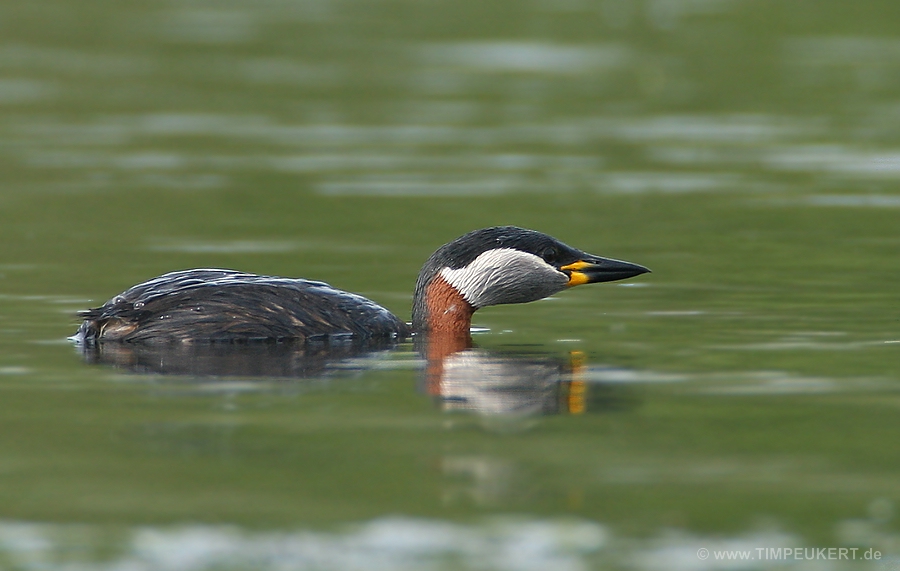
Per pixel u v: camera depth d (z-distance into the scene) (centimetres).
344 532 812
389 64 3534
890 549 787
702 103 3100
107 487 882
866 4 4216
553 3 4428
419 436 995
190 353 1272
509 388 1144
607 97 3175
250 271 1711
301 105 3081
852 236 1947
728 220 2067
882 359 1238
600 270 1462
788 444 971
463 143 2716
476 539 801
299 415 1052
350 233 1970
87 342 1318
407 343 1353
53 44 3738
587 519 830
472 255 1425
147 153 2595
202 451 955
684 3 4375
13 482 891
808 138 2744
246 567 763
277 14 4266
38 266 1733
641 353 1284
